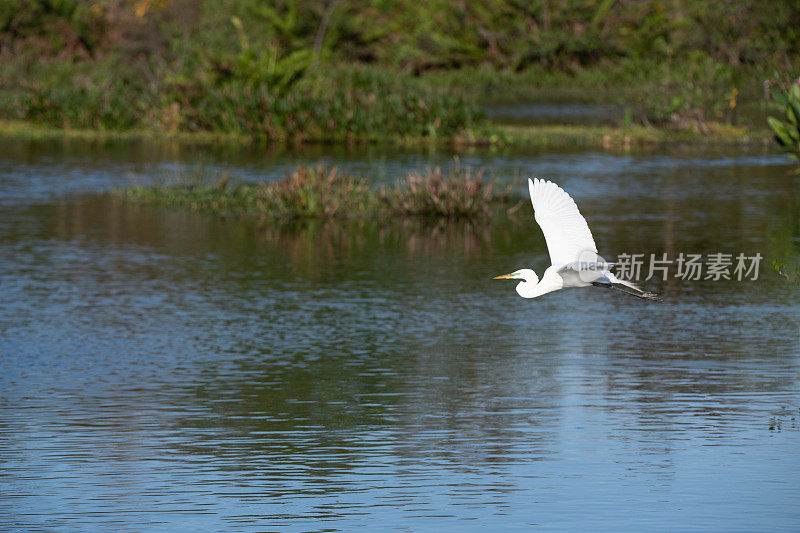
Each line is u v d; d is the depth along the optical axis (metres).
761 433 11.16
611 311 16.86
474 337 15.23
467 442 10.94
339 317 16.34
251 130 42.97
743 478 9.97
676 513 9.20
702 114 44.47
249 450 10.75
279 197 26.17
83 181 31.00
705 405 12.11
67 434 11.18
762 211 26.05
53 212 25.91
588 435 11.15
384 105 43.38
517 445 10.84
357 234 23.59
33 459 10.48
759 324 15.95
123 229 23.78
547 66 64.38
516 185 30.47
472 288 18.42
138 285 18.42
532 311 16.84
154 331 15.44
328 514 9.23
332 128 41.84
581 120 47.09
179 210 26.52
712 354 14.30
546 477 10.02
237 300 17.42
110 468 10.26
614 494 9.60
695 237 22.75
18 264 20.00
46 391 12.62
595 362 13.93
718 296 17.86
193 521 9.11
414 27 66.75
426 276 19.36
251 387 12.84
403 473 10.15
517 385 12.91
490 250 21.81
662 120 43.81
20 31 63.94
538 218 7.50
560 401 12.30
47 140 41.72
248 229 24.06
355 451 10.71
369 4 67.06
